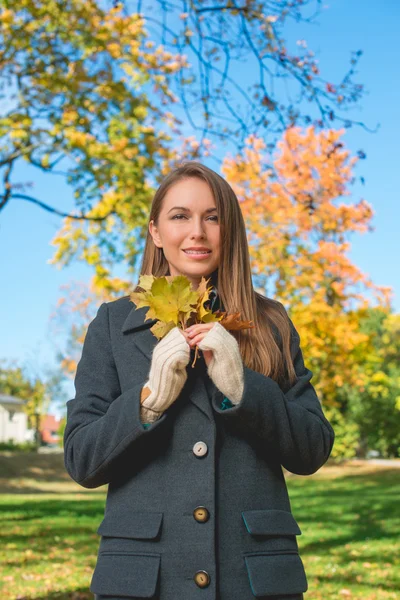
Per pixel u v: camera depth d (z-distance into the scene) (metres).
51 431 70.81
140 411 1.73
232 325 1.82
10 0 10.94
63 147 11.87
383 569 7.14
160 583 1.65
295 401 1.97
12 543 8.85
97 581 1.67
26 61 11.66
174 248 2.00
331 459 35.00
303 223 18.30
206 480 1.71
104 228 12.92
